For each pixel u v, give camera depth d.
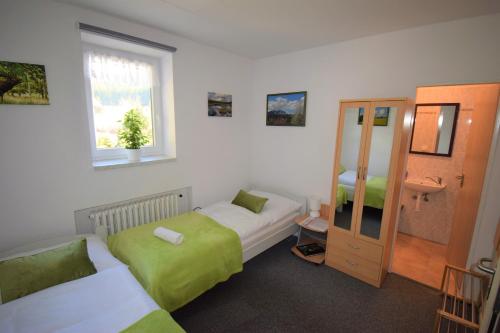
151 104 2.86
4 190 1.85
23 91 1.83
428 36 2.22
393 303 2.19
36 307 1.31
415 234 3.50
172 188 2.91
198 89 2.99
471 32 2.03
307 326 1.92
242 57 3.45
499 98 1.94
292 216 3.15
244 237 2.46
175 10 2.07
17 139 1.86
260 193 3.55
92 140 2.45
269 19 2.21
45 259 1.55
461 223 2.45
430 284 2.48
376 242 2.38
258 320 1.97
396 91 2.45
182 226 2.43
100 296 1.42
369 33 2.48
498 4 1.79
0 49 1.73
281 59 3.32
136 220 2.57
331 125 2.97
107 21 2.16
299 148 3.30
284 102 3.35
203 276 1.99
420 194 3.36
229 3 1.92
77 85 2.08
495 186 2.00
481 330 1.44
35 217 2.00
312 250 2.92
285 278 2.52
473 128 2.49
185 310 2.06
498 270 1.34
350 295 2.28
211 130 3.23
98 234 2.25
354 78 2.71
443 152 3.19
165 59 2.75
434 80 2.23
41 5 1.85
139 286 1.56
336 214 2.63
